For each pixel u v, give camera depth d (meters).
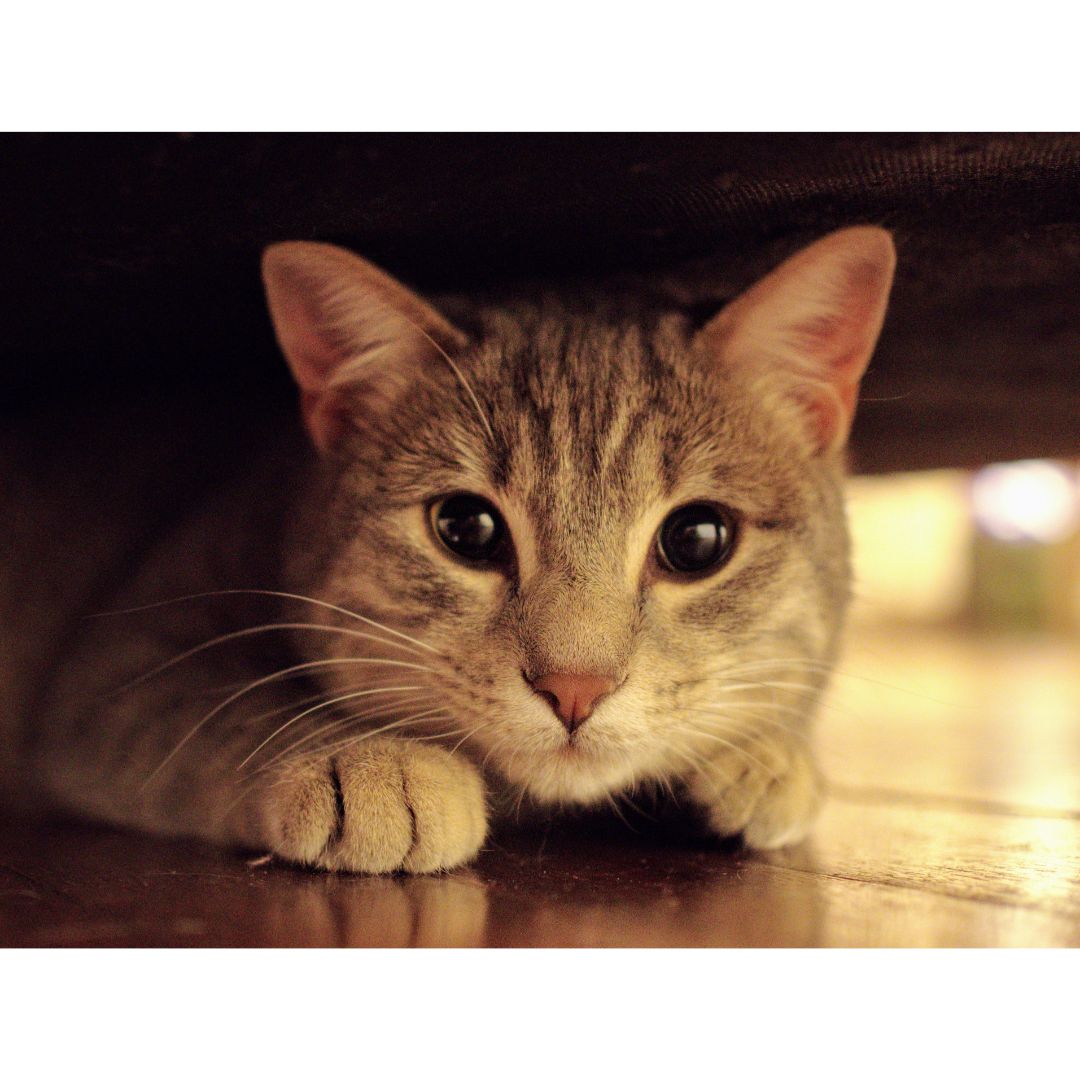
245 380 0.37
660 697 0.28
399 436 0.30
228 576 0.33
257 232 0.30
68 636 0.35
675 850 0.29
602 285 0.34
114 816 0.31
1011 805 0.36
